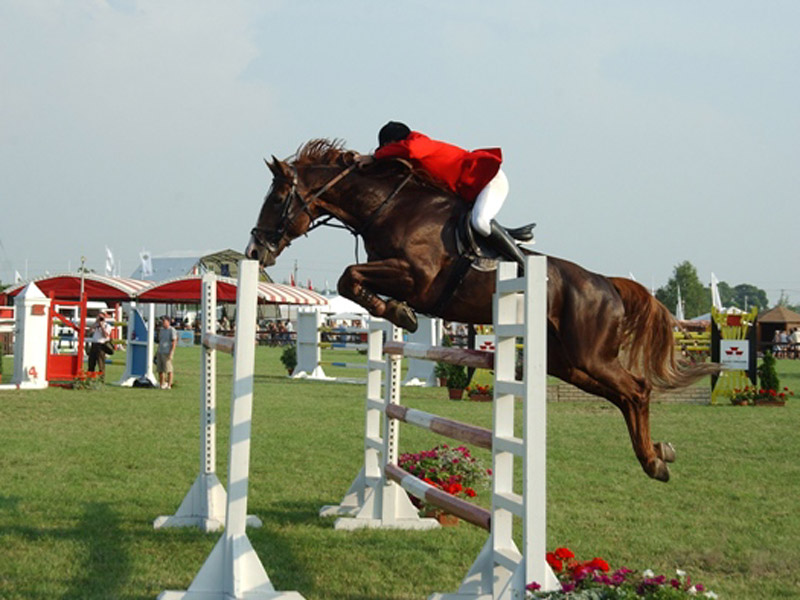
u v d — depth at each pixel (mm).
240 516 6285
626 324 8547
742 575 6938
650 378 8602
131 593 6191
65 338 32750
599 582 5004
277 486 10320
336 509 8906
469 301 7547
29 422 15898
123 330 48719
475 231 7469
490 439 5863
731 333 23219
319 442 13820
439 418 7039
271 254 7965
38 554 7121
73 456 12039
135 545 7527
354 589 6438
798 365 46781
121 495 9523
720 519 8797
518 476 11516
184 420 16516
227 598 6137
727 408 21781
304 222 7895
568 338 8070
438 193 7699
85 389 23484
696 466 12125
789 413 20375
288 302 32906
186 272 62469
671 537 8070
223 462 11844
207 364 8555
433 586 6543
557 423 17297
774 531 8336
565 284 8070
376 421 9023
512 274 5789
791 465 12273
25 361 23328
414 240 7457
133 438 13930
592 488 10367
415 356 7633
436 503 6820
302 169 7918
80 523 8234
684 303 121375
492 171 7473
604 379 8148
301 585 6504
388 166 7746
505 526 5812
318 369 29422
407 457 9945
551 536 7992
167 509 8930
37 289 23578
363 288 7484
